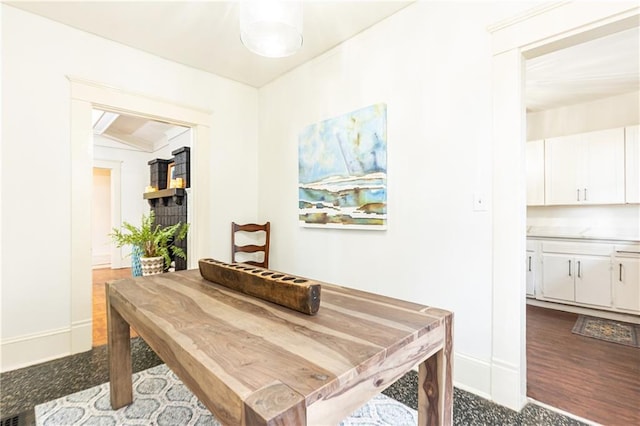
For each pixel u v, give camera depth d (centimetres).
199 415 157
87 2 205
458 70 187
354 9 213
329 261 270
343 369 71
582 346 247
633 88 333
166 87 281
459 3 187
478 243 179
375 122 229
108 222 702
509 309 166
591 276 327
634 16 133
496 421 153
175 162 470
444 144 194
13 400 171
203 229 307
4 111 206
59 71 227
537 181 379
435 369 109
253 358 76
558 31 151
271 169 332
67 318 229
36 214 218
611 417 157
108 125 484
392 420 154
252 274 131
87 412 159
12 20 208
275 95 325
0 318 205
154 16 220
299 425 59
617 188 327
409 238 212
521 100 166
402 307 117
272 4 130
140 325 114
